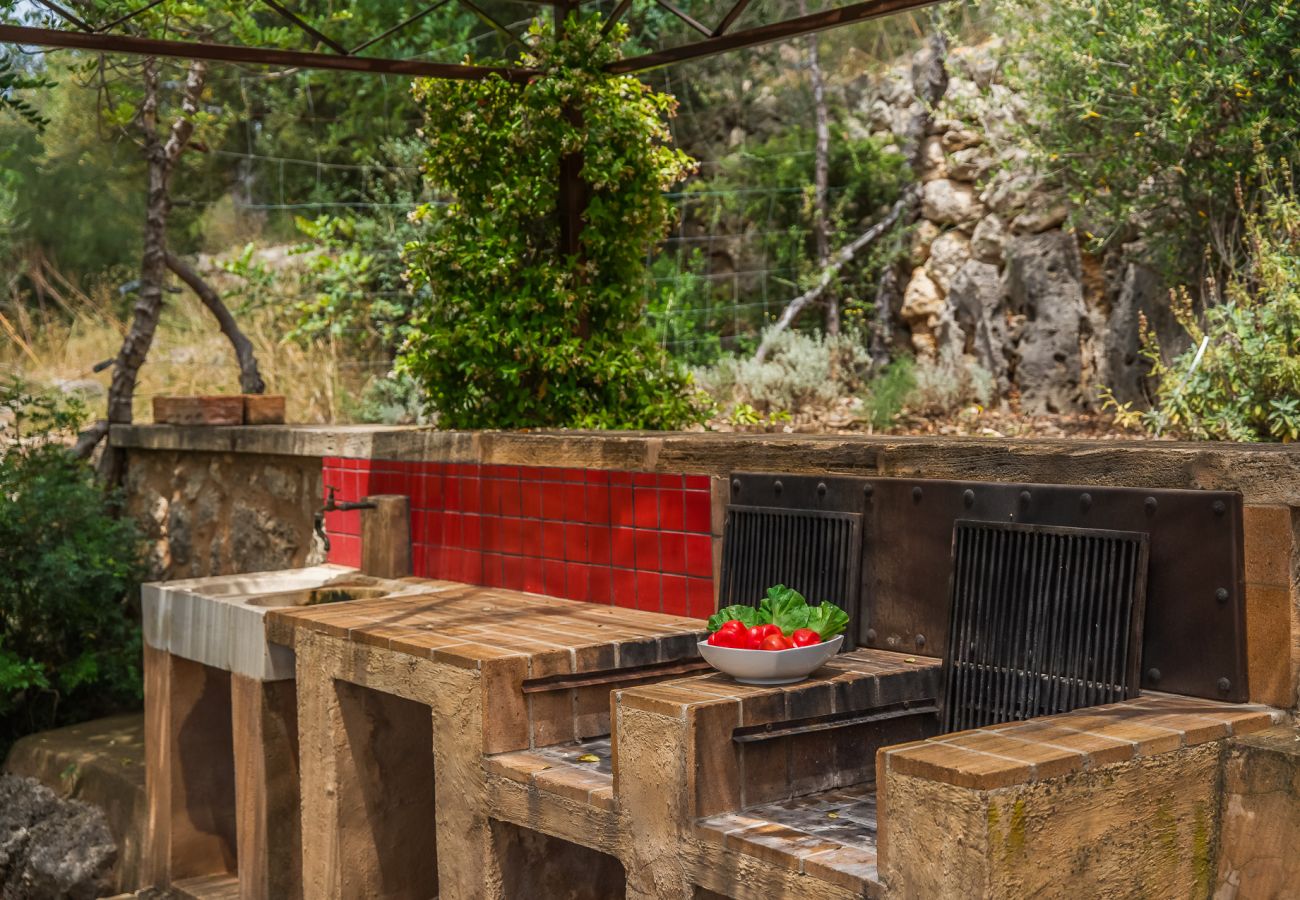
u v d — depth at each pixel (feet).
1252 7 20.38
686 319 34.32
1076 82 23.13
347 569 19.33
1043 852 7.89
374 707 14.40
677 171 19.30
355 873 14.21
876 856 8.73
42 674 23.52
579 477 15.56
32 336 41.42
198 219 45.27
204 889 17.06
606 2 36.01
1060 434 24.09
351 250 35.70
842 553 12.44
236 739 16.01
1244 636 9.53
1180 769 8.66
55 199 44.37
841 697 10.61
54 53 37.86
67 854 19.27
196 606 16.84
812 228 33.94
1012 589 10.90
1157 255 23.54
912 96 32.68
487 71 18.08
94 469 26.61
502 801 11.73
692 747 9.71
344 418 32.40
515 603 15.52
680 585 14.38
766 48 36.55
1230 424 18.89
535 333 18.29
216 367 35.17
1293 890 8.48
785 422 26.78
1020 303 27.48
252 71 38.81
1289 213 19.10
